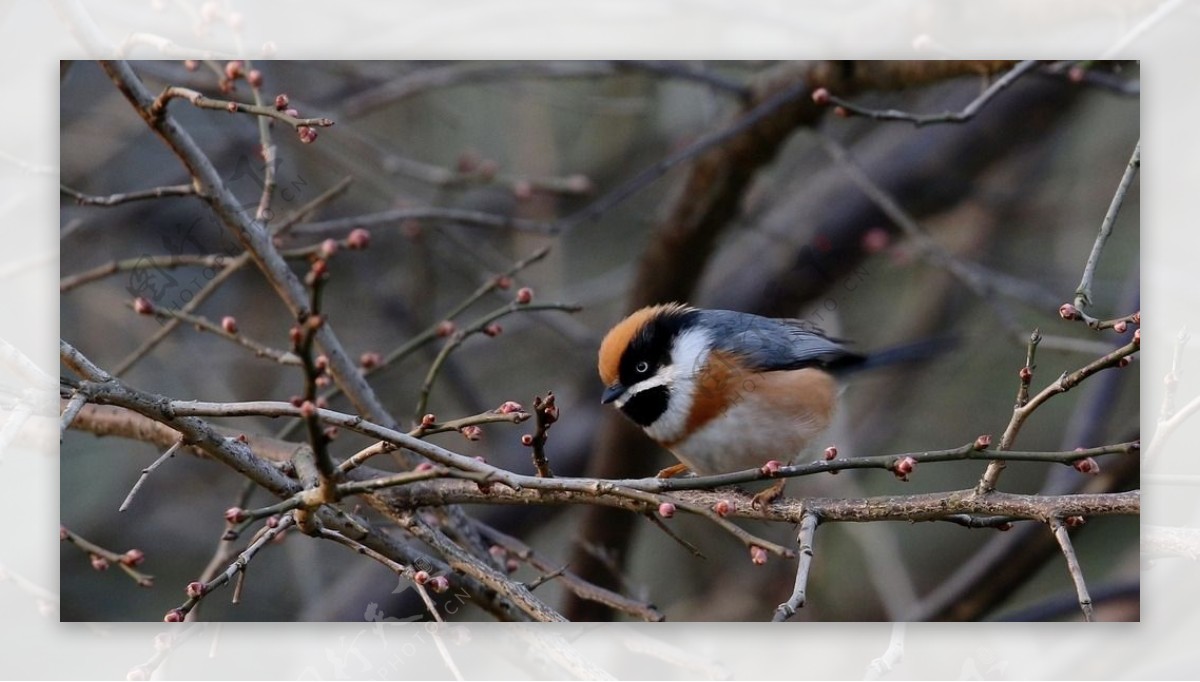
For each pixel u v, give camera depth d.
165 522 11.06
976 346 12.51
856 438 12.26
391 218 9.41
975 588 10.27
